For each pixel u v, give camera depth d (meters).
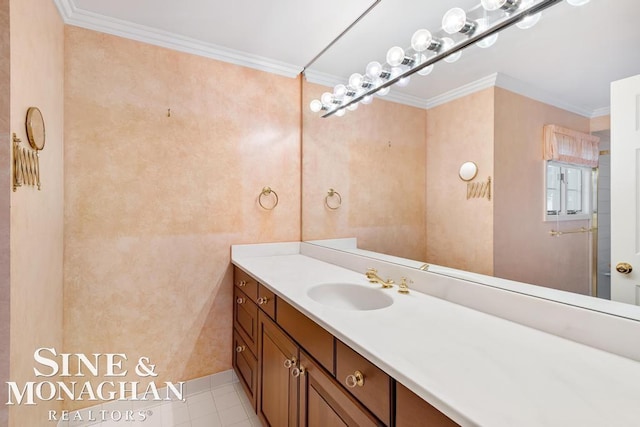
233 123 2.05
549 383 0.66
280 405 1.35
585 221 0.87
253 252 2.12
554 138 0.94
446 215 1.28
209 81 1.96
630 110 0.80
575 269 0.90
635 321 0.78
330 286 1.50
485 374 0.69
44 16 1.32
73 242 1.61
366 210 1.71
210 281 1.99
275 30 1.80
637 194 0.79
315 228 2.15
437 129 1.33
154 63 1.80
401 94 1.51
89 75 1.64
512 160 1.05
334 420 0.96
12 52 1.04
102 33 1.67
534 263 0.98
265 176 2.17
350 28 1.74
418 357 0.76
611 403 0.59
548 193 0.95
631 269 0.80
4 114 1.02
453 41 1.24
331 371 0.99
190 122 1.91
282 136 2.23
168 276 1.86
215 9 1.60
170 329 1.88
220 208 2.01
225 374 2.04
